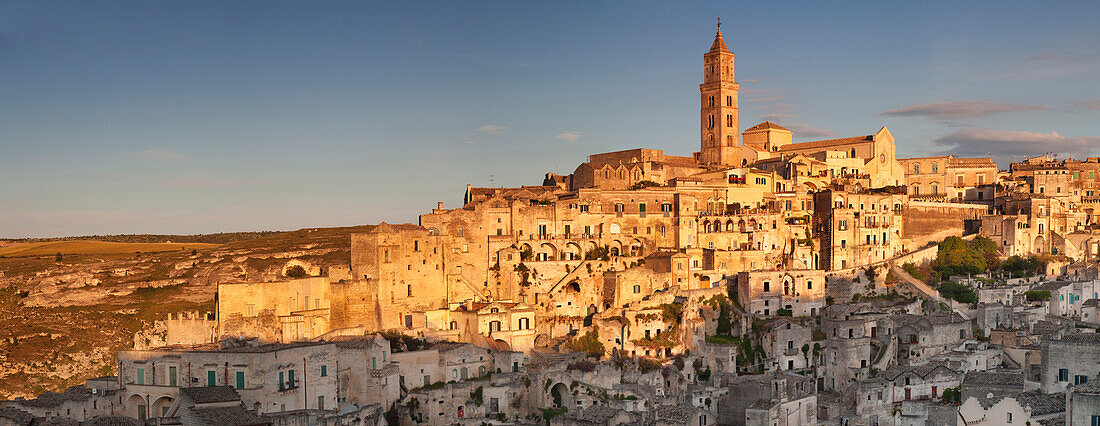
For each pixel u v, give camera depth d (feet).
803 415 613.11
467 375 624.18
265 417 490.90
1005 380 541.75
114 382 561.02
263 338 614.75
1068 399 449.89
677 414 583.99
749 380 627.05
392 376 578.66
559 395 634.84
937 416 545.03
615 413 563.07
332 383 546.67
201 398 487.20
